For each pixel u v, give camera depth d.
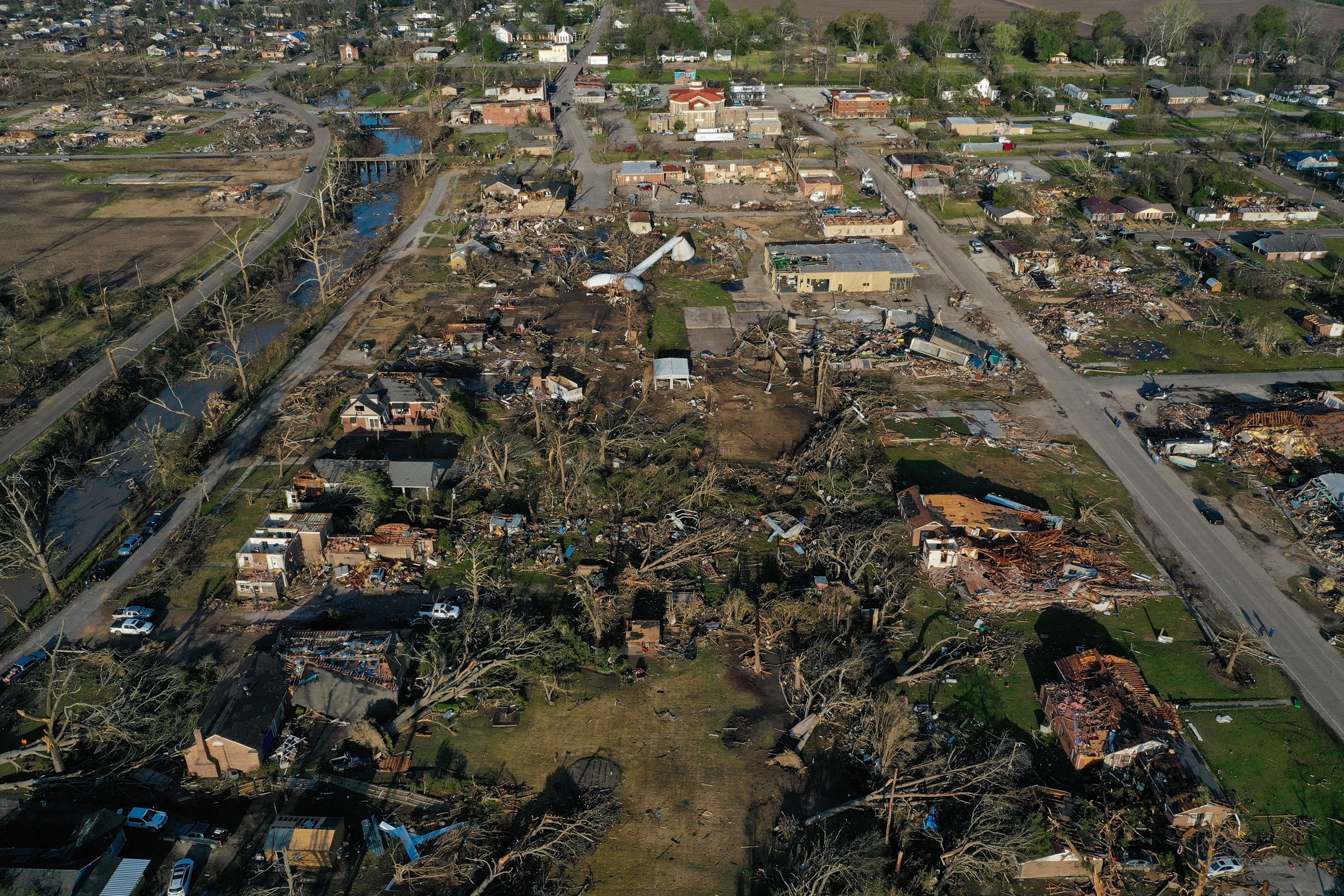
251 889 48.03
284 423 91.38
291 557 70.69
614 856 50.47
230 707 56.22
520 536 75.44
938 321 110.12
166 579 70.50
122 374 99.50
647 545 74.56
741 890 48.69
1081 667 60.41
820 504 79.12
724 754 56.81
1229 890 48.28
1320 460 84.50
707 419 92.00
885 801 52.50
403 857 49.88
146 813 51.25
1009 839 48.44
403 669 61.22
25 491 80.19
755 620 66.56
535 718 59.28
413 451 86.75
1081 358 104.62
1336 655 63.62
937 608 68.31
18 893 45.78
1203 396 96.19
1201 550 73.94
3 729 57.72
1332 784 54.22
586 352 104.50
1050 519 74.88
